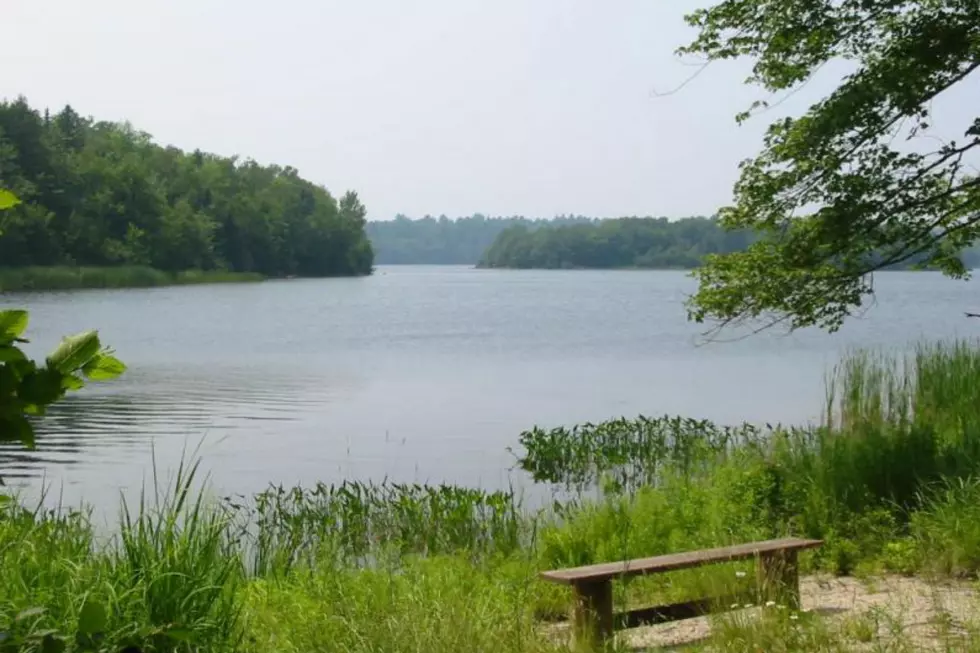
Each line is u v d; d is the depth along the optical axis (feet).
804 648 17.87
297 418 77.46
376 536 36.96
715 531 29.86
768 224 38.63
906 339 166.50
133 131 514.68
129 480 51.31
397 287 441.27
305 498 43.57
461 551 30.96
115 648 12.30
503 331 188.85
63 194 348.79
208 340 157.58
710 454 47.57
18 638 9.29
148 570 18.30
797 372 117.19
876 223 36.68
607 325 207.51
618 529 30.40
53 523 26.99
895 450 35.12
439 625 18.66
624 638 19.51
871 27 36.99
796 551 22.18
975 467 32.35
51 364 8.76
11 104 347.36
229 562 20.61
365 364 124.88
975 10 35.63
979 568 25.13
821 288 38.17
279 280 493.77
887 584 24.97
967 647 17.42
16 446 61.36
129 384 98.63
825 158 36.63
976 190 37.96
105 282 346.95
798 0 36.50
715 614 19.77
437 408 85.40
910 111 35.65
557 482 53.11
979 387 47.47
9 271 312.09
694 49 37.96
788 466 35.65
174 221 401.29
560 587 25.11
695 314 38.78
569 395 95.61
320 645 18.84
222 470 55.72
